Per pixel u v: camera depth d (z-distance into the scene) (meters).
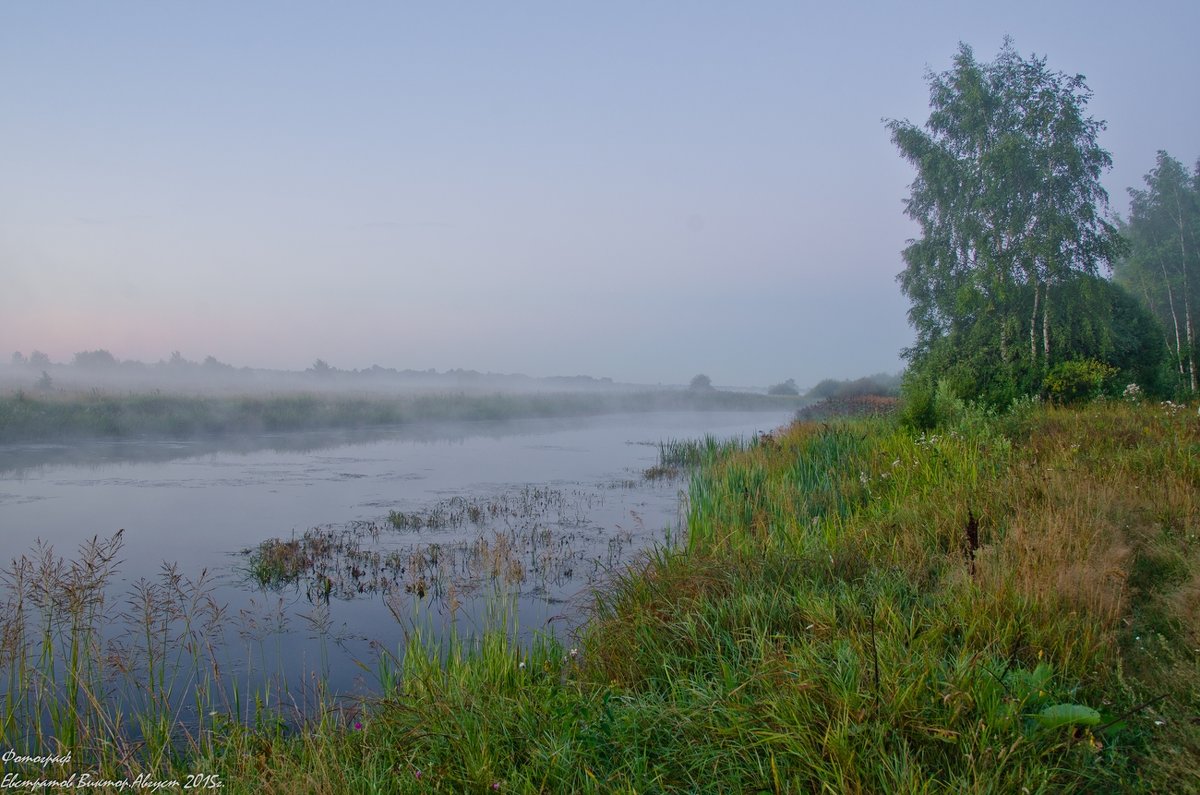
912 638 4.55
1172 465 8.27
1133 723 3.72
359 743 4.50
